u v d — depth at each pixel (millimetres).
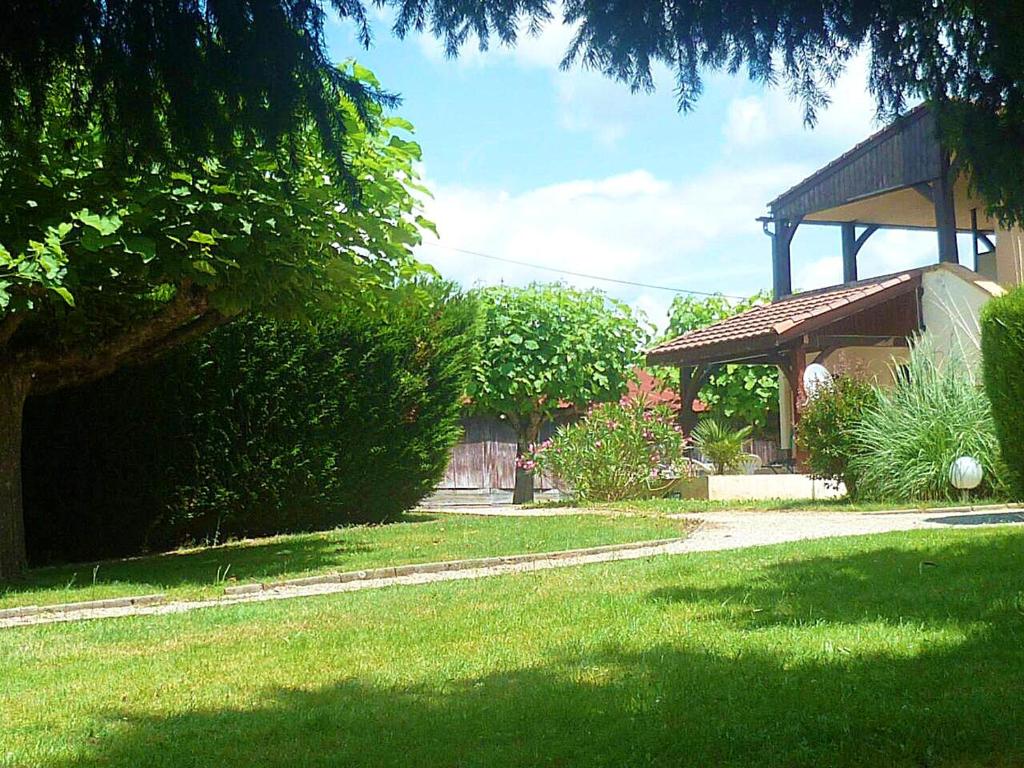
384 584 10227
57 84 4320
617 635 6523
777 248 24328
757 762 3969
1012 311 13992
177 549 15133
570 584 8820
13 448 11672
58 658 6676
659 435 20469
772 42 4992
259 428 15609
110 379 14500
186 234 9625
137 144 4344
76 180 9375
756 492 19344
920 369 17484
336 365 16297
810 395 18422
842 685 5004
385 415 17109
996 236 21641
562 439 20938
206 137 4332
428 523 16250
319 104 4359
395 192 10695
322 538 14359
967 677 5070
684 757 4059
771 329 20516
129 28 4086
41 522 14727
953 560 8914
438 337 18062
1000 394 14180
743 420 32188
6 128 4406
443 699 5199
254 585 10188
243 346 15281
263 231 9953
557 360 28609
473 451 32125
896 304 21156
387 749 4379
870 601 7176
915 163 20500
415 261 12383
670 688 5133
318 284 11422
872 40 4957
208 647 6836
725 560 9773
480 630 6938
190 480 14930
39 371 12219
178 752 4449
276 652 6559
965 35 4836
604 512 17297
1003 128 4984
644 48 5000
